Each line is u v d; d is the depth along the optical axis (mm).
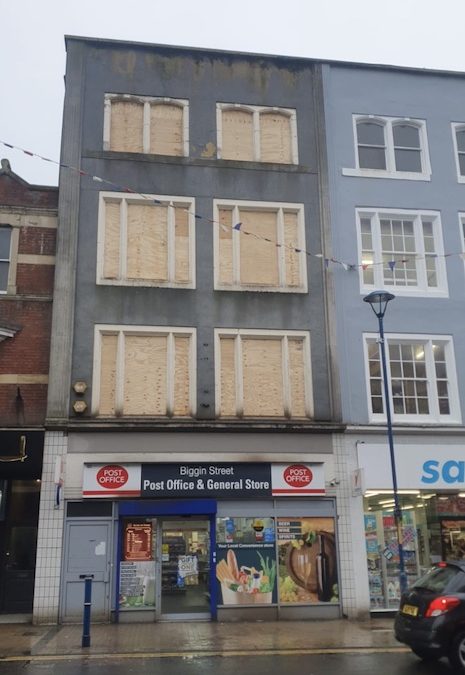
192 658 10234
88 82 16984
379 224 17438
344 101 18203
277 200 17031
